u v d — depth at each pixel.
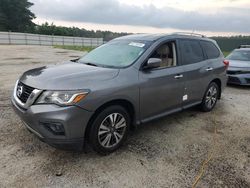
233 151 3.55
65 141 2.79
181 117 4.95
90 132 3.03
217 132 4.24
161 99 3.86
